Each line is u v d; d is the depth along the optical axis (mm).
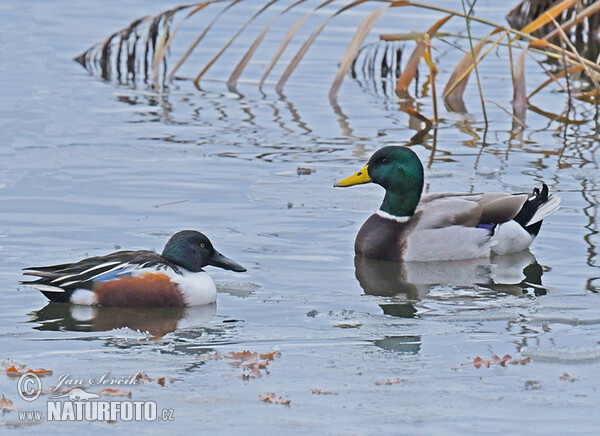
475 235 14398
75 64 25625
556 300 12273
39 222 14883
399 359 10172
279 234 14828
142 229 14695
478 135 20438
